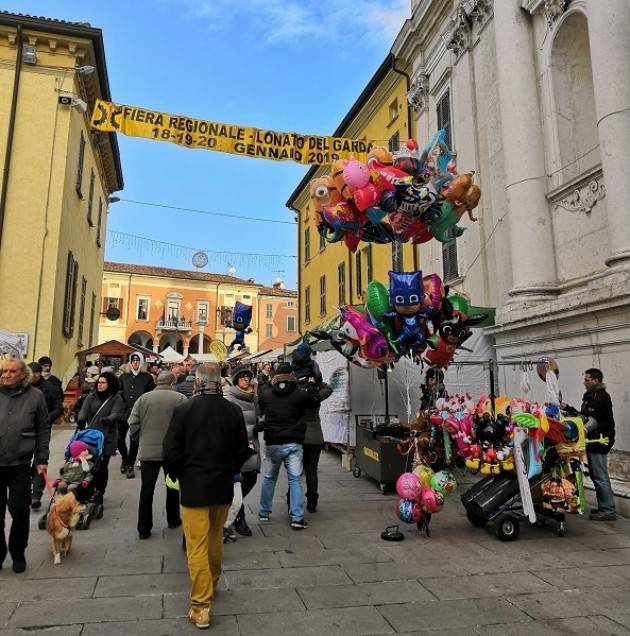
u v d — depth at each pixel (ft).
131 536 17.52
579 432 18.10
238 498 17.22
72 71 49.80
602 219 27.32
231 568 14.65
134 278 171.42
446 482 17.66
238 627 11.06
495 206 36.09
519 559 15.51
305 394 19.51
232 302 183.62
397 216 19.07
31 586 13.16
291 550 16.28
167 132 31.14
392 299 17.84
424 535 17.98
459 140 41.78
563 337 26.07
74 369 59.06
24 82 48.65
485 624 11.28
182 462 12.01
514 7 33.42
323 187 19.92
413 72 51.24
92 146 65.05
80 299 62.64
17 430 14.14
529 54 32.86
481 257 38.09
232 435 12.35
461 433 17.80
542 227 30.89
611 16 24.91
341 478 28.22
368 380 31.14
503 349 31.32
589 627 11.16
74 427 46.75
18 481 14.20
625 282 22.08
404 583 13.58
